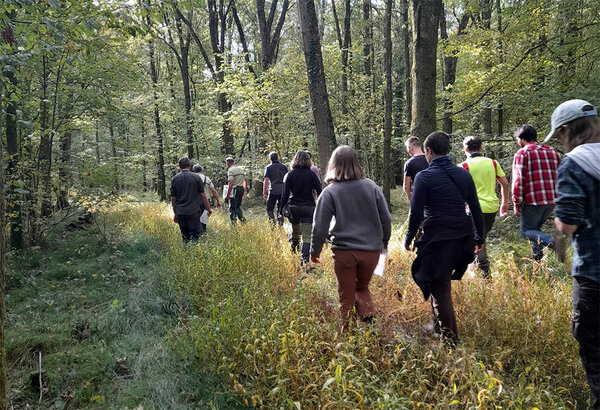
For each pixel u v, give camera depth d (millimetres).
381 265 3543
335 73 12797
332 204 3428
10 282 5453
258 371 2781
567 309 3184
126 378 3254
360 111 13266
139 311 4312
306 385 2635
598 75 8938
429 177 3258
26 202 6953
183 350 3389
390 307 3777
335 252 3428
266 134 12156
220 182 18266
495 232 7191
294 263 5262
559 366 2979
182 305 4512
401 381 2734
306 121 12203
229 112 11664
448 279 3264
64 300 4887
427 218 3273
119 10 5660
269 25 15289
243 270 4832
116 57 9562
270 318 3209
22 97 7004
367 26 16906
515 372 2949
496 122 12922
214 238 7152
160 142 20266
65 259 6930
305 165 5695
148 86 18812
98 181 8641
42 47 5488
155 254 6930
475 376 2557
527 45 9516
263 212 13711
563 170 2254
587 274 2227
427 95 5953
